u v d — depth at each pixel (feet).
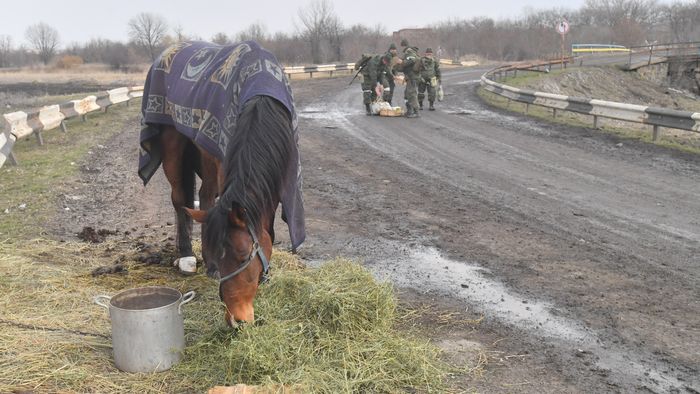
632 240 21.39
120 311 11.97
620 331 14.75
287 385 11.37
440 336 14.51
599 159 35.94
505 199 27.30
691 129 38.52
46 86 116.67
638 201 26.48
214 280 17.02
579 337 14.48
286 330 12.93
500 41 203.82
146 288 13.15
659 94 123.13
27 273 17.03
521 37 206.90
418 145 41.60
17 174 31.83
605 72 124.57
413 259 19.94
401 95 81.25
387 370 12.40
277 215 25.30
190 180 18.39
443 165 34.94
